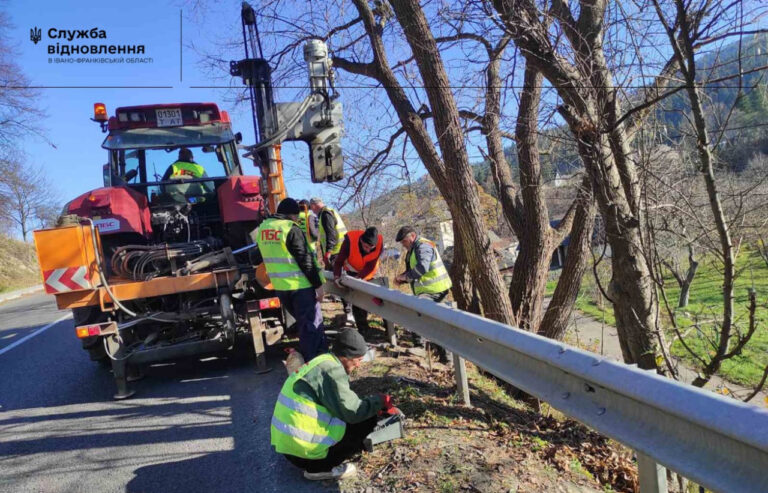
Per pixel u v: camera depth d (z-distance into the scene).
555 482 3.18
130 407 4.95
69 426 4.59
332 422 3.16
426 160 6.84
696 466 1.96
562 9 4.66
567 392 2.79
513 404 4.91
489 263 6.61
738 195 4.22
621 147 4.72
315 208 7.52
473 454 3.38
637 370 2.30
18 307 16.55
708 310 5.63
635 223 4.73
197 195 6.74
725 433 1.79
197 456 3.81
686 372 5.43
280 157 6.47
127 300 5.44
